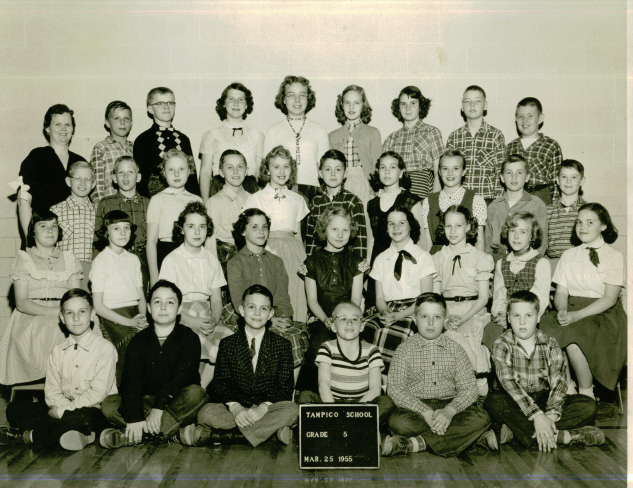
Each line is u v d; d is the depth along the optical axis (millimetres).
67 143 5539
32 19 6082
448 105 6145
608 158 6164
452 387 4145
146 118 6121
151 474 3574
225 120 5941
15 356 4609
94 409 4160
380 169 5238
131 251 5031
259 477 3545
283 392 4141
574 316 4582
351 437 3732
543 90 6164
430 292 4387
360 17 6145
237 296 4645
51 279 4762
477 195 5215
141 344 4230
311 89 5645
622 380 5344
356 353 4211
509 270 4820
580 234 4812
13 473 3584
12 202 6035
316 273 4781
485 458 3869
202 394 4113
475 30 6148
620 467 3686
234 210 5105
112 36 6109
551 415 4043
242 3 6129
